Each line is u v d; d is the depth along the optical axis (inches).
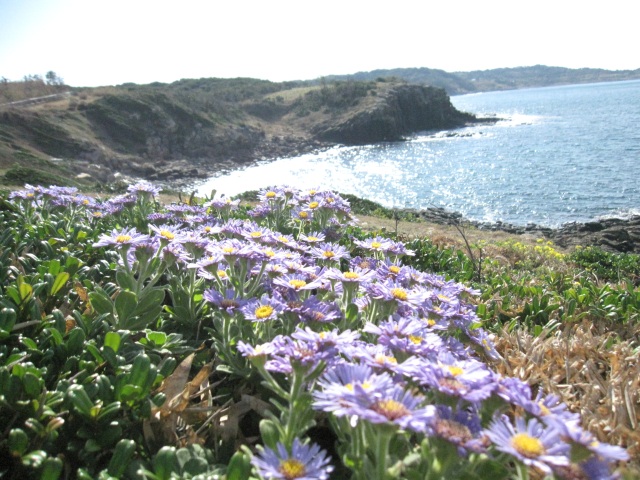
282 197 225.5
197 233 138.6
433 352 84.1
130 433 87.7
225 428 90.0
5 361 92.0
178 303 129.6
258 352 80.2
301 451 63.8
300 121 3949.3
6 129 2271.2
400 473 71.0
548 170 1975.9
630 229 836.0
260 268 129.9
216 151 2974.9
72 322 111.2
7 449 77.7
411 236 369.1
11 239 157.0
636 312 165.3
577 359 121.9
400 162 2583.7
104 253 160.7
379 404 61.4
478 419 67.4
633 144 2486.5
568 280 222.7
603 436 90.4
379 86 4224.9
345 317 113.7
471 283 209.6
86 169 2122.3
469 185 1823.3
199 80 5674.2
